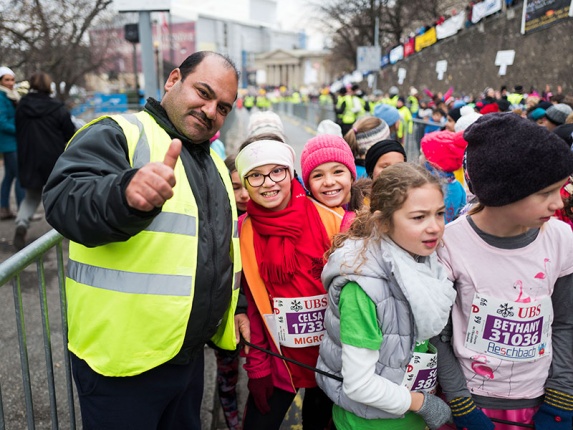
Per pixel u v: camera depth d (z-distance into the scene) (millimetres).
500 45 17281
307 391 2346
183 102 1639
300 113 25562
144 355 1556
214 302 1702
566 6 12672
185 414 1910
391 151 2965
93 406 1644
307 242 2064
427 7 32062
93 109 21031
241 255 2117
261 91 43750
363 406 1751
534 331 1749
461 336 1817
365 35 34781
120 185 1281
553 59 13492
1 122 6262
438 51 24172
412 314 1660
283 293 2053
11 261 1604
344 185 2201
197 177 1682
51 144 5398
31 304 4129
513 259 1728
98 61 19875
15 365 3225
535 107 7645
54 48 13344
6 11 11242
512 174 1560
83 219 1314
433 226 1629
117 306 1523
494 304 1748
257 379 2088
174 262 1553
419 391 1791
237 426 2654
